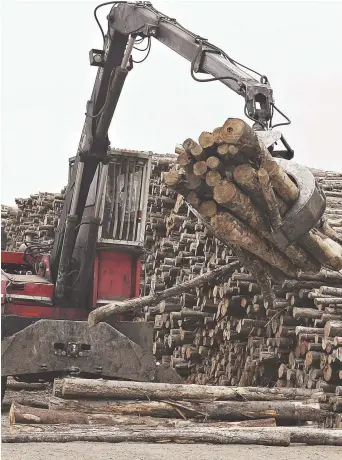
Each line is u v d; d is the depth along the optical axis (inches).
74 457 293.7
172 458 299.0
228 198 307.6
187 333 647.8
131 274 515.2
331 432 361.1
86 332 454.6
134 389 389.4
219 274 445.7
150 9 429.1
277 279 358.6
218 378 611.2
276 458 310.2
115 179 513.0
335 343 442.3
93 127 477.4
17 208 1154.7
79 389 382.0
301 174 318.0
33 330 447.8
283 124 346.0
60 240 515.5
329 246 339.9
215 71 373.4
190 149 310.3
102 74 462.6
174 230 711.1
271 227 318.7
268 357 522.3
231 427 370.6
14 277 518.0
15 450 307.4
